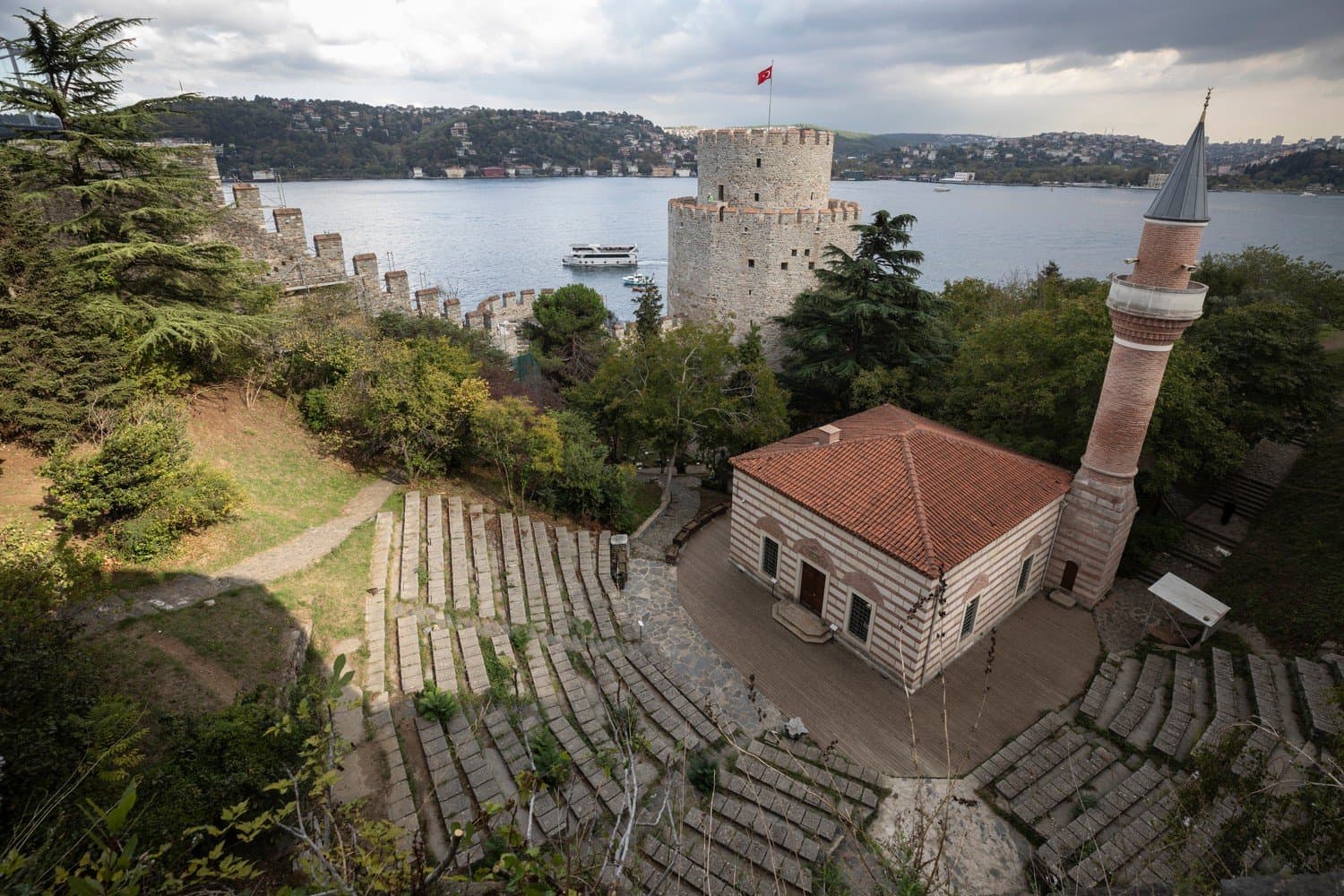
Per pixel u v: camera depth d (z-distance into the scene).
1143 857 18.11
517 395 45.28
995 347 37.69
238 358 33.00
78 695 14.14
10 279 22.91
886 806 21.27
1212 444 31.39
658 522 40.28
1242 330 36.09
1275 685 24.80
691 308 62.47
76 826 11.78
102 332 25.23
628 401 41.56
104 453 22.03
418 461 33.41
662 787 20.11
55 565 17.62
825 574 28.94
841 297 47.31
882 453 29.33
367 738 19.78
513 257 199.25
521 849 7.20
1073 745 23.28
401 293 48.84
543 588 30.23
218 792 14.04
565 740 21.11
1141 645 28.62
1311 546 31.77
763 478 30.75
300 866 7.05
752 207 57.16
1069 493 30.75
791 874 17.62
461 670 23.84
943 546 25.25
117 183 26.09
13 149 25.34
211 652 19.95
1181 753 22.53
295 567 25.67
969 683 26.81
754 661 27.94
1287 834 11.55
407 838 16.64
